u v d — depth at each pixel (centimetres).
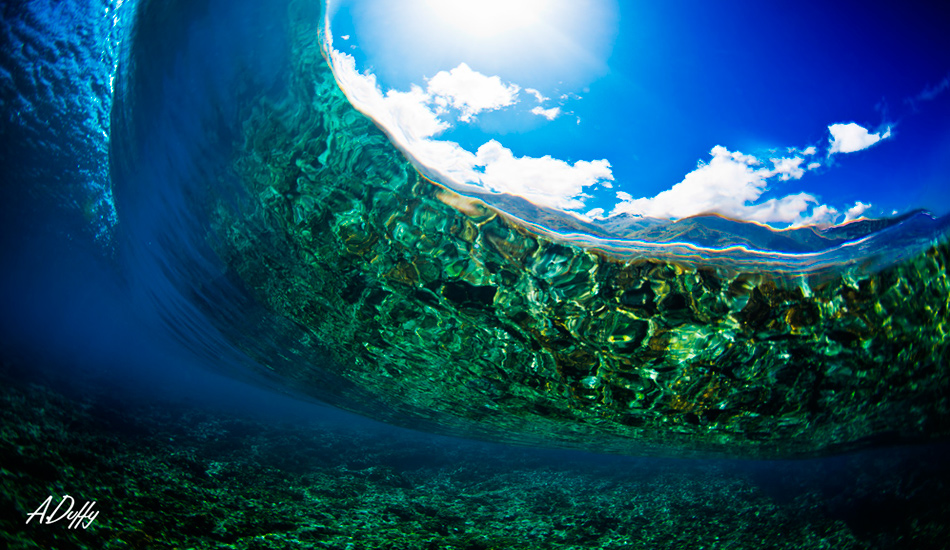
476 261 218
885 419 257
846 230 240
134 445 290
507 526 262
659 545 253
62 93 360
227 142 233
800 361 228
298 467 312
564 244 212
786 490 310
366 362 309
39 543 161
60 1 301
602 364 236
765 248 234
